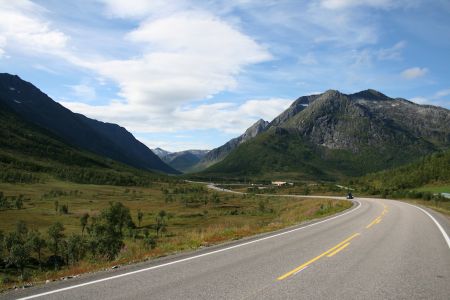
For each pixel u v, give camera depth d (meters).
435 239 17.42
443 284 9.30
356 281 9.58
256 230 22.92
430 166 127.19
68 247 46.88
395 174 146.12
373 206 46.47
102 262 14.13
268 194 152.38
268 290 8.73
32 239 46.91
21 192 137.75
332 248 14.95
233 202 123.00
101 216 68.12
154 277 10.13
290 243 16.50
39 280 10.91
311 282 9.48
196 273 10.61
